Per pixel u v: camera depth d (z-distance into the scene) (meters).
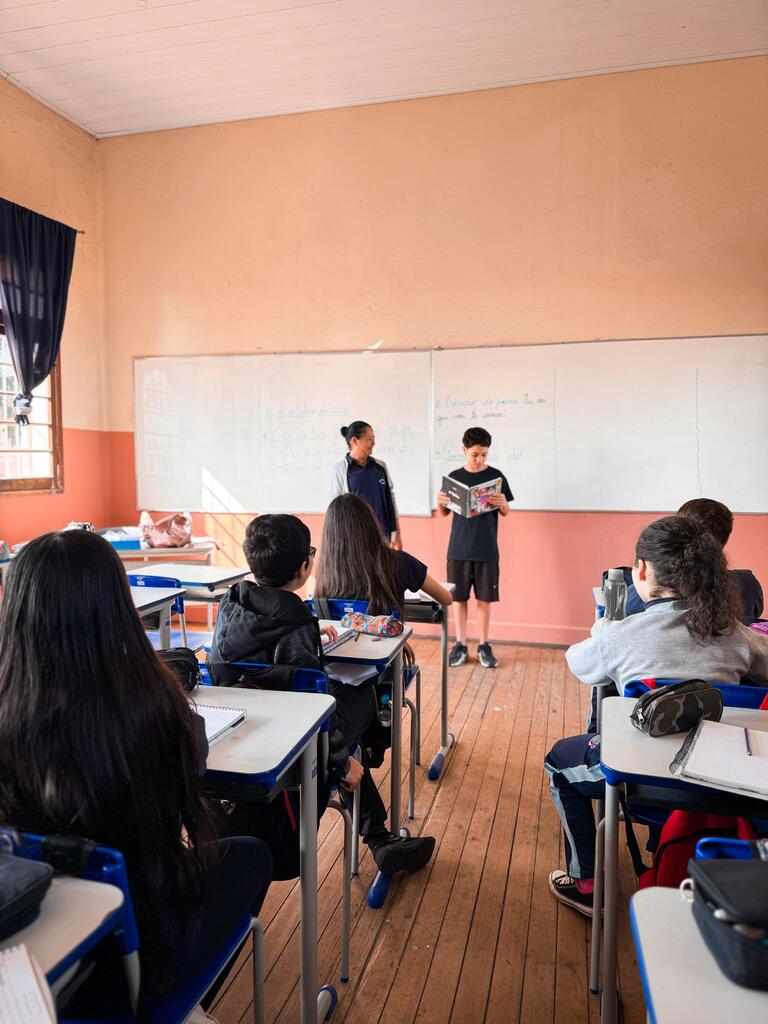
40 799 0.90
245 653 1.70
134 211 5.36
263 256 5.12
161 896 0.95
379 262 4.89
